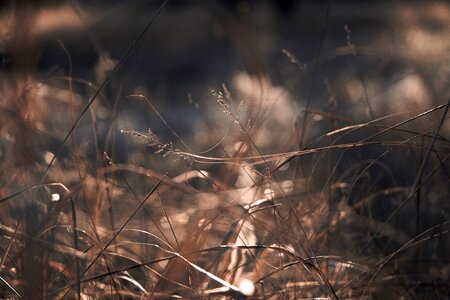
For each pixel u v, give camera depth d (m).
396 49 8.90
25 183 5.06
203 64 19.20
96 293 3.99
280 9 23.50
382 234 4.56
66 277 4.13
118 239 4.57
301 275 4.10
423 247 4.67
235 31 6.05
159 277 4.00
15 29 5.51
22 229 4.33
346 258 4.11
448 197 4.81
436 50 8.23
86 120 6.75
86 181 4.75
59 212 4.17
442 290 4.21
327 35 21.97
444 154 4.54
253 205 4.11
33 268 3.87
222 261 4.21
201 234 4.21
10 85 5.50
